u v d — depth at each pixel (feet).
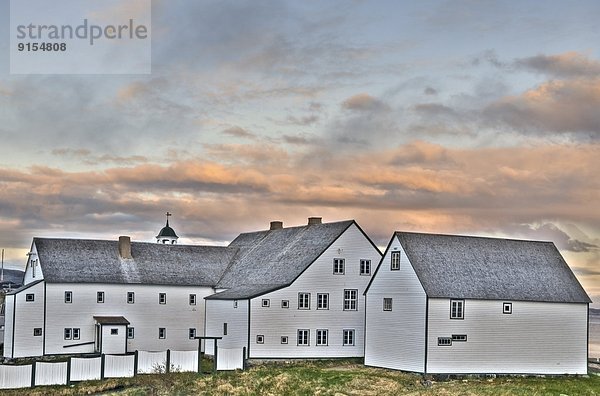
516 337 233.55
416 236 239.71
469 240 245.65
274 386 207.62
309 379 216.95
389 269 240.32
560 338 239.91
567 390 208.95
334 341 262.88
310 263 261.65
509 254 247.50
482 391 200.44
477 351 228.43
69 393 196.34
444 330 225.35
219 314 272.72
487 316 230.68
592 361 275.39
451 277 231.30
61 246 285.02
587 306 245.24
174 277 291.99
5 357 269.03
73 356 268.62
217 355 236.22
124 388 204.33
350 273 267.80
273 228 316.19
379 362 240.53
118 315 280.10
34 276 286.25
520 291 236.84
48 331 268.82
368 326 246.06
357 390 203.51
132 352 279.49
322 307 262.47
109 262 287.07
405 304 232.32
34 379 201.87
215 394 197.67
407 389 207.31
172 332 287.89
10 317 269.44
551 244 258.16
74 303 273.75
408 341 229.86
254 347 252.01
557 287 243.81
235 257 311.47
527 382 222.48
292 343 256.93
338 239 267.18
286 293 257.96
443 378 223.51
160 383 207.00
